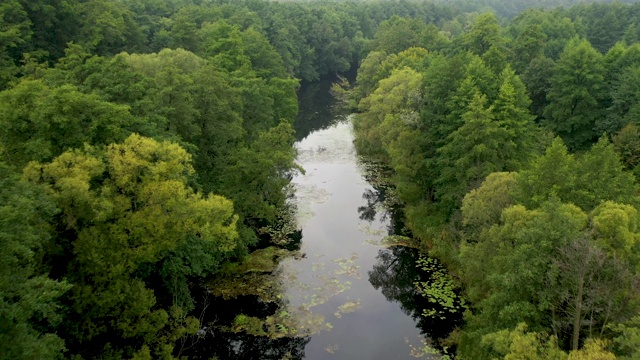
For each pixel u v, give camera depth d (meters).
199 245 28.80
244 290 34.53
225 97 39.31
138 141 23.73
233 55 58.22
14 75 44.34
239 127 38.59
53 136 24.80
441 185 41.69
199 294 33.91
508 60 65.44
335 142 70.56
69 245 22.39
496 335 19.14
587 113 53.69
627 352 16.94
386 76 76.88
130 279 24.14
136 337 25.58
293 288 35.12
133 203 24.50
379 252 40.44
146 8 86.44
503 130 35.25
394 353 28.83
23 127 24.69
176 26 68.38
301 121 82.50
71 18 57.75
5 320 16.16
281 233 43.25
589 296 18.97
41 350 16.11
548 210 21.23
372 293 34.94
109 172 23.55
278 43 97.50
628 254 19.86
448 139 40.41
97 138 26.28
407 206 46.72
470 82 38.56
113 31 59.69
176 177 25.89
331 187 54.06
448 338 29.89
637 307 18.31
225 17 95.69
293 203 49.66
